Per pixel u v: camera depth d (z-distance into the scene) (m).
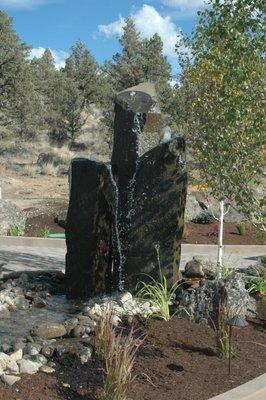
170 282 8.73
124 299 8.26
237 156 8.01
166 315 7.68
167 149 8.59
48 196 27.47
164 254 8.73
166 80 48.28
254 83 7.61
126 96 9.05
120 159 8.98
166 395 5.30
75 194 9.02
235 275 8.26
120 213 8.85
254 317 8.00
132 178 8.84
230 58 7.63
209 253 15.72
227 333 6.40
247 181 8.13
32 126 53.06
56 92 59.91
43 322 7.79
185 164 8.67
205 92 9.78
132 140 8.90
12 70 43.31
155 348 6.51
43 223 18.12
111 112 50.81
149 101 9.02
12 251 14.34
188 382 5.64
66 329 7.02
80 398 5.16
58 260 13.19
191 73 10.41
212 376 5.84
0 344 6.51
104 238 8.89
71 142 56.31
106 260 8.92
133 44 50.97
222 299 7.45
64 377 5.57
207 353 6.50
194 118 10.12
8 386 5.22
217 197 8.46
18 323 7.70
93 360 6.02
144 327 7.24
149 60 49.84
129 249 8.77
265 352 6.70
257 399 5.40
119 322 7.37
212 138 8.18
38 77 58.41
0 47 42.53
